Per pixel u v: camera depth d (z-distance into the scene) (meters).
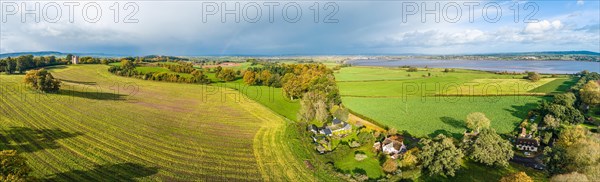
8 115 70.69
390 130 71.56
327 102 95.75
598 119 81.88
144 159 54.19
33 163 49.34
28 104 80.62
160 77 143.75
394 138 66.00
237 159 56.50
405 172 51.28
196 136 67.75
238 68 199.12
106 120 73.75
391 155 59.44
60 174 46.81
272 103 104.19
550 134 66.44
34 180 39.88
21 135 60.19
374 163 57.28
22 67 135.50
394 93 117.69
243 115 87.31
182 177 48.69
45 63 157.12
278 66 184.25
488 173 52.69
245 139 67.38
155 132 68.31
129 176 47.88
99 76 142.62
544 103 82.12
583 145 47.28
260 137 68.94
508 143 56.06
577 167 45.78
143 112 84.00
